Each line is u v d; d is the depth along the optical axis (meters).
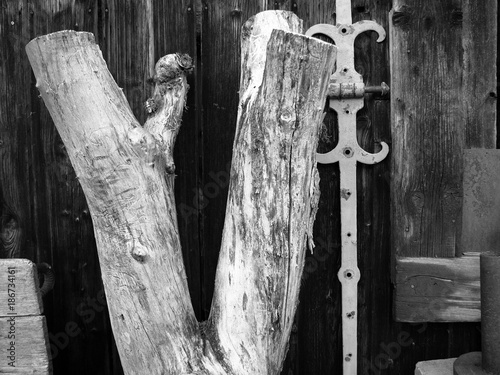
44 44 1.38
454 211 1.78
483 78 1.77
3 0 1.83
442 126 1.77
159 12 1.83
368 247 1.87
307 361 1.90
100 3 1.83
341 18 1.79
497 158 1.77
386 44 1.82
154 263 1.38
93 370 1.91
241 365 1.38
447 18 1.76
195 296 1.88
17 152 1.86
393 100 1.78
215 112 1.85
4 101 1.85
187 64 1.68
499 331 1.48
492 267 1.48
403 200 1.79
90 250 1.88
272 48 1.33
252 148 1.39
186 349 1.38
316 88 1.36
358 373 1.89
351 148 1.80
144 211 1.39
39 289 1.65
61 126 1.42
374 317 1.88
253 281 1.39
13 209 1.88
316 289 1.88
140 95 1.83
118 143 1.38
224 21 1.83
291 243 1.39
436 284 1.78
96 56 1.42
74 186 1.87
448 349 1.87
